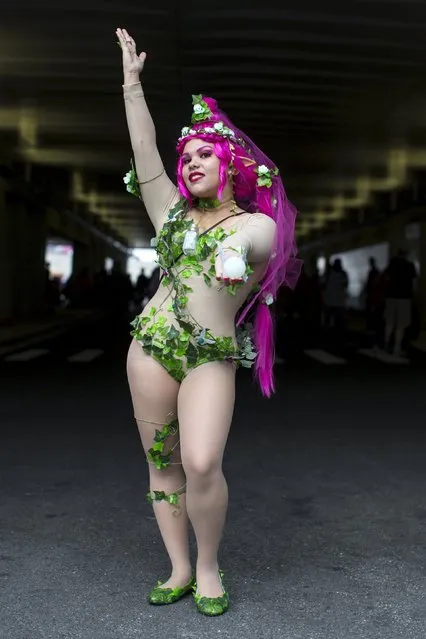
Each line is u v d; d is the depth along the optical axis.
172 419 3.04
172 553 3.14
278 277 3.18
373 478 5.14
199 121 3.05
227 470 5.33
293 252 3.27
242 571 3.45
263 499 4.62
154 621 2.93
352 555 3.66
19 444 6.10
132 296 31.83
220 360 2.94
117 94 11.51
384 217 26.62
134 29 8.57
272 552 3.70
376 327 15.08
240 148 3.07
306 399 8.48
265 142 15.09
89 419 7.19
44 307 26.25
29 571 3.43
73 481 5.01
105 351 14.16
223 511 2.96
